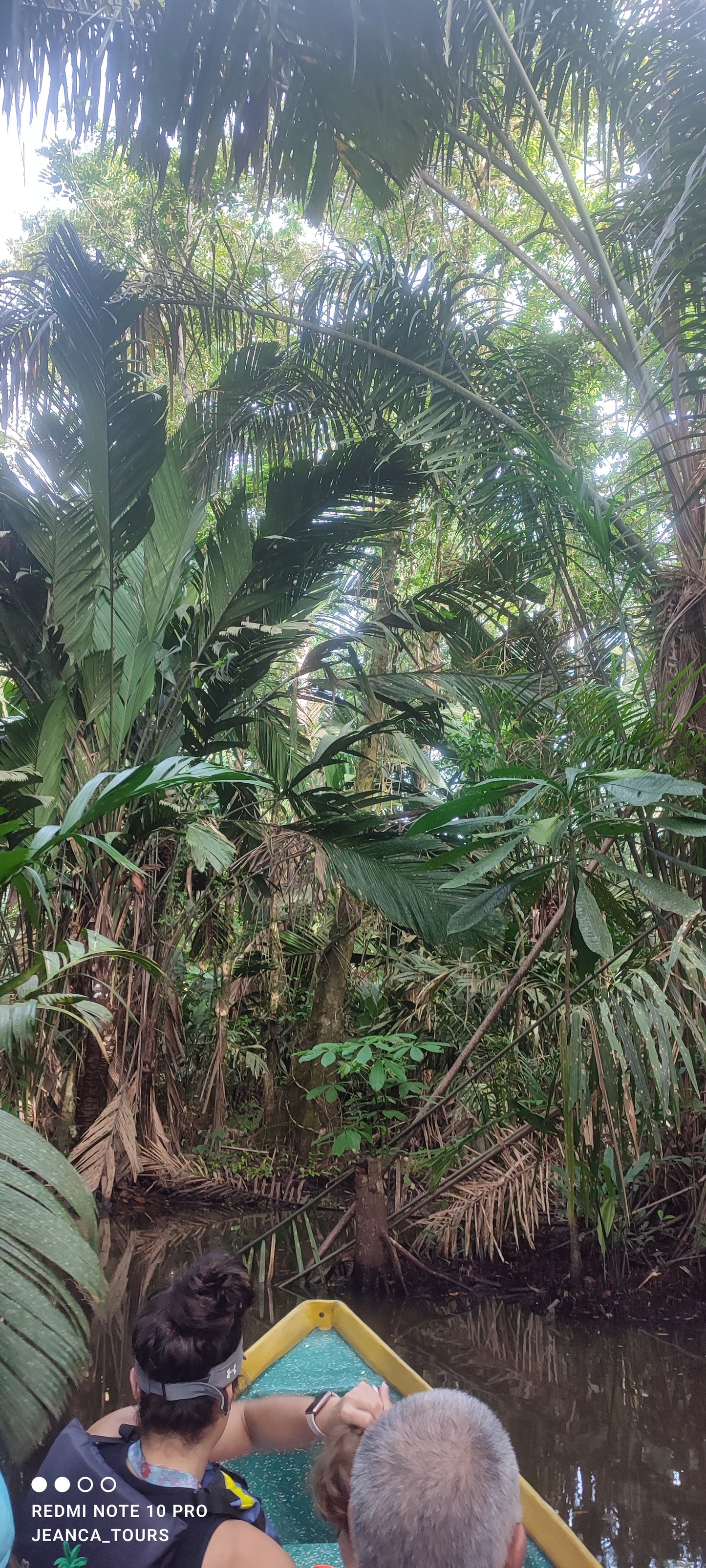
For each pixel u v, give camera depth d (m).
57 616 6.17
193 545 6.69
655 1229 4.93
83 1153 5.86
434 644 8.11
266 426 6.87
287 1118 7.54
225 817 6.83
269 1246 5.34
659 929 4.44
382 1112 6.10
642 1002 3.99
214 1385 1.48
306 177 5.09
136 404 5.61
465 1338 4.03
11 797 4.80
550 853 3.51
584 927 3.18
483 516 5.66
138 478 5.84
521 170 5.45
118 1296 4.30
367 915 7.45
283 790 6.05
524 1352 3.86
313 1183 6.80
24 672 6.71
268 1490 2.06
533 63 5.67
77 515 5.95
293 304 6.58
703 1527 2.51
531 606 6.46
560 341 5.99
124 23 4.74
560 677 5.47
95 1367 3.42
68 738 5.86
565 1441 3.03
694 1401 3.35
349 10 4.49
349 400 6.30
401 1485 1.05
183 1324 1.48
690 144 4.34
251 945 7.12
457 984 5.52
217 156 5.54
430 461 5.59
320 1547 1.95
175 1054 6.95
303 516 6.26
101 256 5.41
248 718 6.59
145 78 4.77
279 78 4.77
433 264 5.89
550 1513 1.78
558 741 4.65
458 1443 1.09
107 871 5.97
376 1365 2.20
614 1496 2.67
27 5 4.73
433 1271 4.77
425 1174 5.61
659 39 4.64
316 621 7.16
